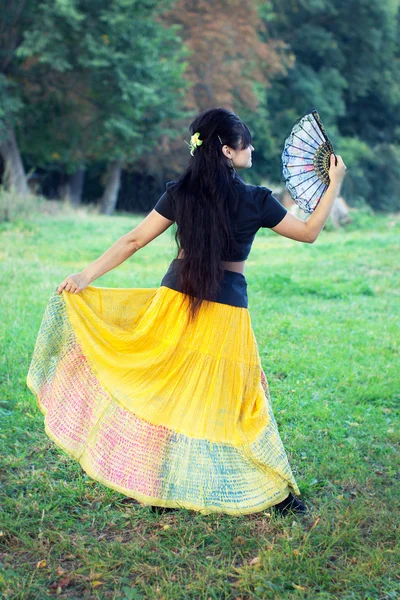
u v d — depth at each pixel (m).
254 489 3.25
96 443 3.29
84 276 3.45
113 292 3.55
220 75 31.02
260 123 34.28
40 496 3.61
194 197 3.24
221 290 3.28
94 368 3.39
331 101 38.59
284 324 7.67
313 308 8.89
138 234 3.41
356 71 40.62
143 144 27.30
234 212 3.25
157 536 3.25
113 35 23.42
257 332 7.32
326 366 6.12
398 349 6.90
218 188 3.21
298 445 4.34
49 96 25.39
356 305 9.20
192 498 3.21
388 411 5.14
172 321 3.32
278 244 16.55
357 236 18.61
